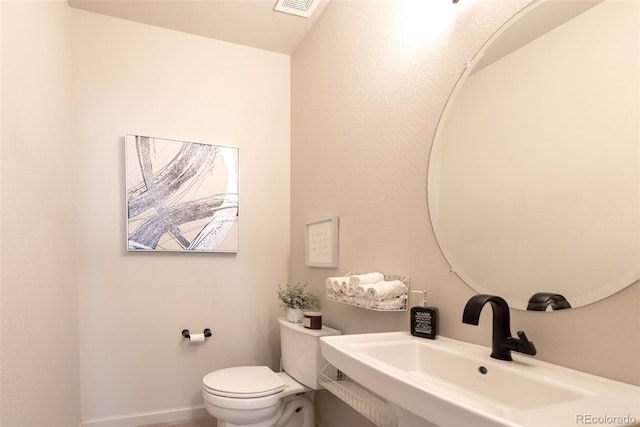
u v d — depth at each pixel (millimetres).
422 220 1526
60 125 1971
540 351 1054
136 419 2418
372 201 1862
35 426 1423
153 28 2629
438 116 1472
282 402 2070
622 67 899
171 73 2654
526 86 1136
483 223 1255
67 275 2043
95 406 2344
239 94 2842
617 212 892
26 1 1413
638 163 857
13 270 1222
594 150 947
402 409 973
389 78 1771
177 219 2559
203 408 2580
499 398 1008
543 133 1078
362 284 1601
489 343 1207
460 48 1382
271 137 2922
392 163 1725
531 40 1128
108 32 2508
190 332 2590
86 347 2346
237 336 2713
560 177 1024
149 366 2480
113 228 2447
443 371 1216
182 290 2590
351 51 2111
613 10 926
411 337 1408
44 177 1614
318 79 2508
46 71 1704
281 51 2967
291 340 2189
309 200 2586
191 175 2615
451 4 1429
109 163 2459
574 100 1001
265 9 2441
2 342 1118
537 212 1082
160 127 2598
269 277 2838
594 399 750
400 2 1715
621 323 876
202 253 2656
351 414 1970
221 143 2762
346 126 2133
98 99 2455
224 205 2693
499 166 1211
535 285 1075
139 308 2479
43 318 1552
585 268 954
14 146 1256
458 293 1336
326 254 2279
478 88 1302
